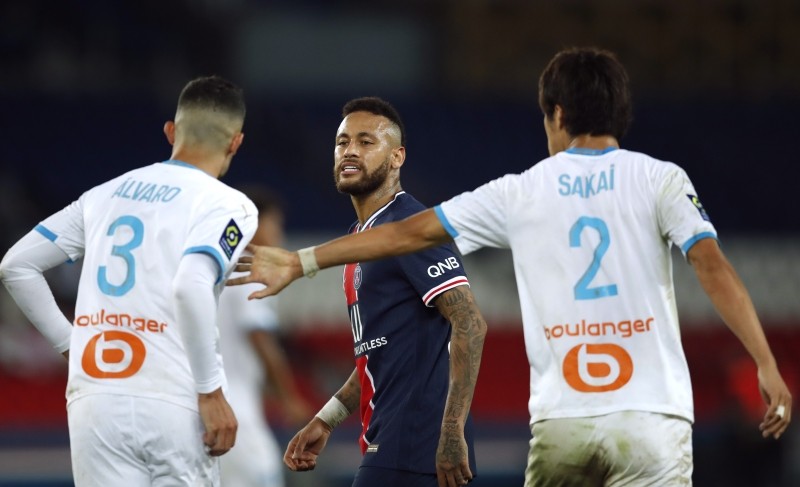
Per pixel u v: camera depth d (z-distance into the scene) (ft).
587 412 44.42
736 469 131.44
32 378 142.82
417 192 212.43
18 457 125.59
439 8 239.30
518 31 240.32
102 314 48.80
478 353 51.44
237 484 79.30
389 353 53.36
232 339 80.33
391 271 53.52
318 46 234.58
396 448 52.16
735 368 135.13
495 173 220.84
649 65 242.78
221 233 48.11
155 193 49.88
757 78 244.01
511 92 238.27
